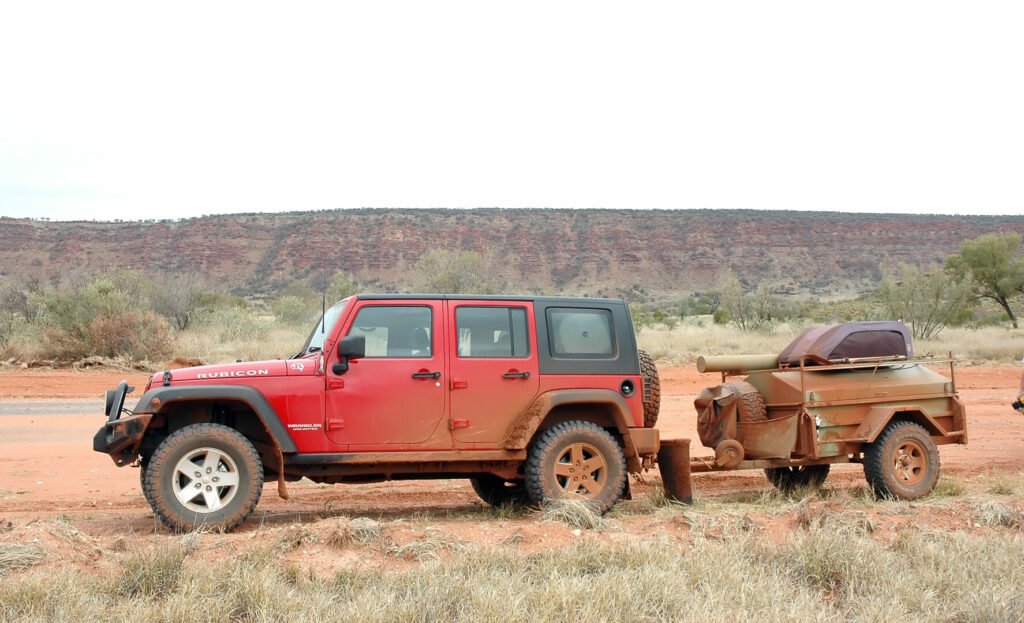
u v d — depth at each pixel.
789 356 9.65
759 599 5.47
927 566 6.30
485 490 9.29
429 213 135.12
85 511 8.62
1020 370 25.48
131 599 5.40
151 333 23.38
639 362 8.69
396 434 7.81
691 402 18.28
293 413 7.59
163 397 7.30
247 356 23.42
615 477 8.18
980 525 7.77
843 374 9.45
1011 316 53.41
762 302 46.97
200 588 5.45
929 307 37.94
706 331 36.62
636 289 131.25
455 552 6.54
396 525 6.97
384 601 5.36
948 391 9.66
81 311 24.03
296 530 6.58
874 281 131.62
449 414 7.94
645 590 5.56
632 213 145.50
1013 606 5.41
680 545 6.90
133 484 10.12
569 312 8.45
